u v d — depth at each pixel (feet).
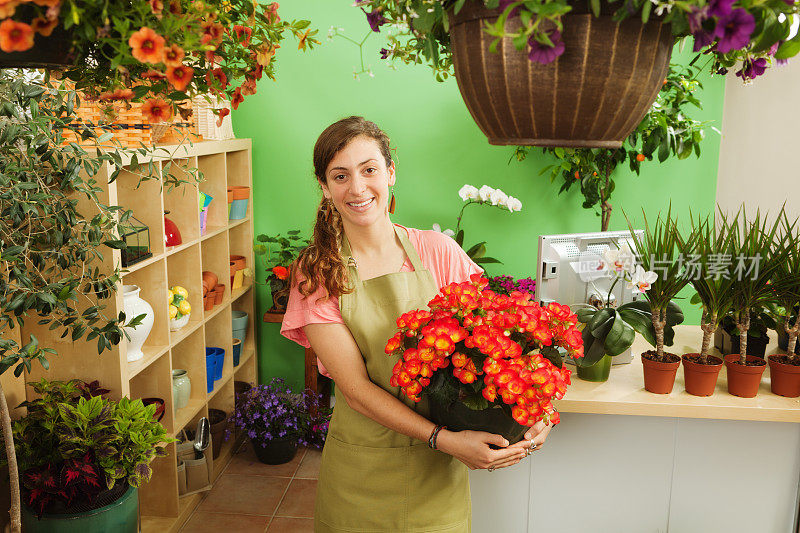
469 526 6.27
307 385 13.01
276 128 13.37
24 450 7.34
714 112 13.08
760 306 7.97
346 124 5.43
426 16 2.87
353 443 5.79
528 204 13.39
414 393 4.76
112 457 7.40
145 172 9.46
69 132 8.08
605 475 8.27
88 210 7.93
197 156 11.32
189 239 10.85
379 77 13.08
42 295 6.05
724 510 8.29
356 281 5.68
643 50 2.56
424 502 5.75
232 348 12.63
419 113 13.17
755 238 7.53
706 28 2.44
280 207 13.65
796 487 8.20
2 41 2.47
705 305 7.77
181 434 11.08
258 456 12.44
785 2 2.53
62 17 2.67
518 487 8.34
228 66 3.69
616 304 8.97
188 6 2.99
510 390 4.57
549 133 2.72
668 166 13.28
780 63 3.03
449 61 3.78
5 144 6.04
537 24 2.33
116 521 7.57
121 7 2.78
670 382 7.81
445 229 13.53
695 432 8.15
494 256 13.61
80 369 8.53
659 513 8.32
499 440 5.08
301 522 10.61
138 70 3.52
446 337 4.60
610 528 8.39
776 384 7.84
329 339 5.61
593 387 8.03
